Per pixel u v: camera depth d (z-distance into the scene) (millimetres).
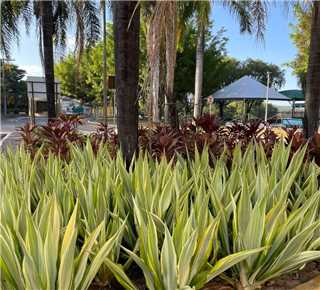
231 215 2473
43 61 9859
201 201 2291
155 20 4047
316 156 4066
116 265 1808
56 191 2529
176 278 1777
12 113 43844
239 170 2953
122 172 2814
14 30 12250
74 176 2762
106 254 1758
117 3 3746
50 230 1651
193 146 4500
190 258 1759
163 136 4477
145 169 2809
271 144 4773
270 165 3521
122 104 3850
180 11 9875
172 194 2514
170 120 8430
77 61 10656
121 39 3758
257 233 2055
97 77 28719
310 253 2064
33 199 2652
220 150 4383
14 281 1740
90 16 11547
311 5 5559
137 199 2328
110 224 2160
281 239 2117
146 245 1896
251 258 2057
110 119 20641
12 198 2256
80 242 2221
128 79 3814
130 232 2289
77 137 5609
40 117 25328
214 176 2719
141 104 5609
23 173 3016
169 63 6348
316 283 2318
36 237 1687
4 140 7387
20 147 4484
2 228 1772
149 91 4289
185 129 5664
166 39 5832
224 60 27984
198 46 13492
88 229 2100
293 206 2637
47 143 5129
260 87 16016
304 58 19438
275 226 2084
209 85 23750
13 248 1733
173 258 1759
